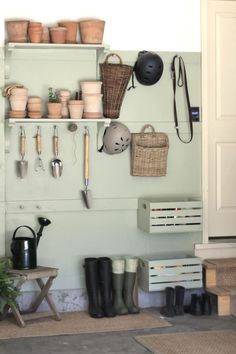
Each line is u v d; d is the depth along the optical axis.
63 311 5.64
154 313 5.59
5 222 5.54
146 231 5.60
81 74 5.62
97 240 5.71
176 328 5.22
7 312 5.43
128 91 5.70
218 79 5.93
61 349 4.80
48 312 5.51
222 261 5.79
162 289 5.57
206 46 5.82
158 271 5.55
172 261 5.58
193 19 5.79
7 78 5.52
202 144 5.85
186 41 5.79
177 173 5.82
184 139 5.81
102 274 5.51
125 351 4.77
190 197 5.84
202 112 5.83
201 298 5.59
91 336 5.05
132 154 5.68
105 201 5.71
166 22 5.75
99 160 5.69
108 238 5.73
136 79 5.71
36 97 5.46
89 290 5.53
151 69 5.61
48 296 5.39
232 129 5.94
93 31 5.47
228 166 5.94
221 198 5.95
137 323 5.33
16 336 5.04
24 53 5.52
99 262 5.54
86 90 5.48
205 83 5.82
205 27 5.80
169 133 5.79
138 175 5.68
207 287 5.69
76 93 5.56
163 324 5.30
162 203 5.55
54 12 5.57
